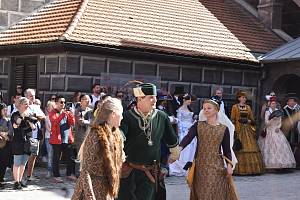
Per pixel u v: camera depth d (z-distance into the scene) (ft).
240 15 65.10
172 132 21.50
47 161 40.88
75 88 44.91
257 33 61.98
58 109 37.17
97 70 46.01
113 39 46.21
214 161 23.84
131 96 46.98
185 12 58.90
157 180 20.74
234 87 54.85
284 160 46.32
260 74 56.59
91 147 16.56
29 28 50.44
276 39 61.93
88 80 45.55
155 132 20.76
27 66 49.19
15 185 33.50
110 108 17.10
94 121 17.13
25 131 33.17
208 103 24.14
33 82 48.39
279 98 55.77
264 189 37.17
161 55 48.06
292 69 54.19
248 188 37.45
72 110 38.81
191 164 24.59
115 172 16.87
